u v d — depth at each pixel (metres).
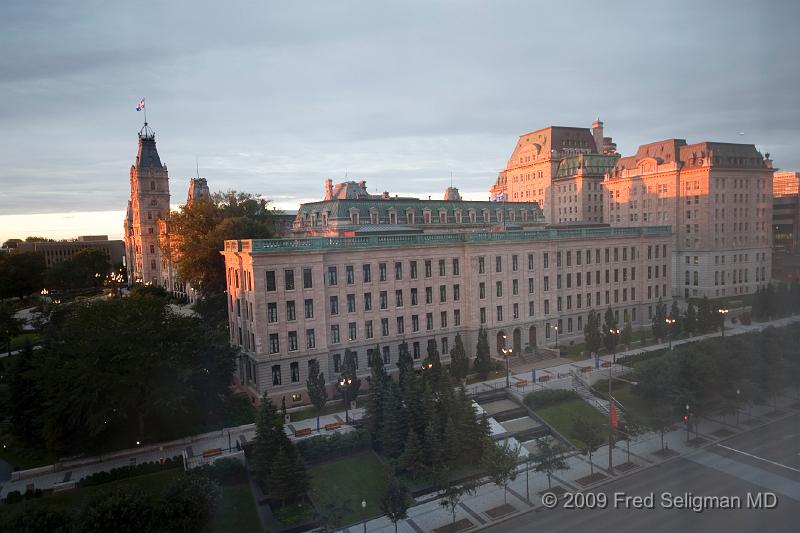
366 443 56.38
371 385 57.28
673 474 50.62
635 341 96.94
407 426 53.53
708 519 42.16
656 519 43.09
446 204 113.44
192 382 61.03
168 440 58.09
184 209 108.31
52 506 38.41
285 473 45.38
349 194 151.38
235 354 67.88
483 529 43.75
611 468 52.47
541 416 65.06
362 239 75.50
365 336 75.94
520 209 121.69
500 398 70.06
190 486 40.00
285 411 62.88
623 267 104.31
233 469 50.31
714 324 100.06
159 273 185.12
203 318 95.62
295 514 45.50
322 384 64.62
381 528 44.28
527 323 88.88
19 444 58.94
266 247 68.00
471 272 82.94
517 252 87.62
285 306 68.81
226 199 114.94
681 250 137.62
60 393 54.31
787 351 55.56
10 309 101.06
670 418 58.00
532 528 43.44
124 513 36.66
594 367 80.31
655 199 143.12
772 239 110.50
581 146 185.62
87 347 54.72
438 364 69.50
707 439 57.78
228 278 79.69
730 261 135.75
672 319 96.38
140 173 182.00
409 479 51.12
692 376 59.72
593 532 42.09
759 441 52.97
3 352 100.19
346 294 74.25
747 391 57.91
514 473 47.78
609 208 158.00
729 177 133.38
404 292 78.75
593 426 53.91
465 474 52.44
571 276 96.69
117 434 59.28
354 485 50.28
